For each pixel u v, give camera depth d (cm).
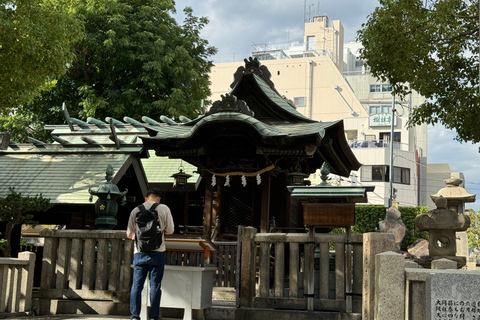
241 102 1123
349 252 780
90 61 2625
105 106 2539
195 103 2673
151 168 1741
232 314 805
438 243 1209
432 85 1416
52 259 909
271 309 796
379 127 5253
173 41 2756
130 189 1633
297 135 1090
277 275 811
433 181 6000
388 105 6072
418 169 5269
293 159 1230
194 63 2780
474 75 1427
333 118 5603
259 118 1286
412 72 1393
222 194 1310
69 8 1969
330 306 780
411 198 4878
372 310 705
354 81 6431
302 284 810
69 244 920
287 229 1274
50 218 1583
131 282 877
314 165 1466
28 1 1236
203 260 830
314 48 6600
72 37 1397
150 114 2650
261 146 1130
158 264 712
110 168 1033
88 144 1600
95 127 1773
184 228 1435
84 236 904
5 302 842
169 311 833
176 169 1716
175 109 2492
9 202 1199
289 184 1266
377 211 3647
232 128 1116
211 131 1135
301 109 5694
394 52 1362
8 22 1190
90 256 901
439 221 1075
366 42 1413
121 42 2523
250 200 1297
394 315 586
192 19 2897
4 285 841
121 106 2491
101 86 2708
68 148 1612
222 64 6047
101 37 2528
